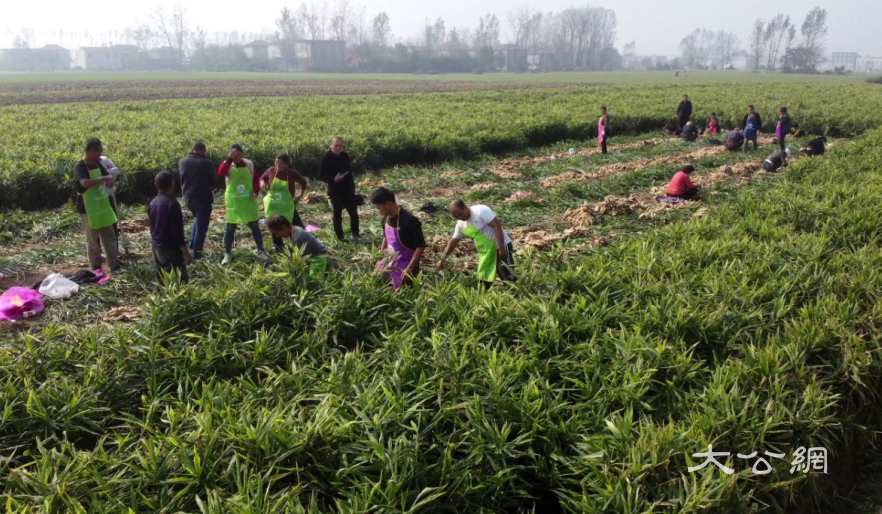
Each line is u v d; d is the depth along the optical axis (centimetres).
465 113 2905
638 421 502
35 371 557
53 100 4400
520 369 550
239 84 7456
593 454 453
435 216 1283
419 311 673
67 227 1172
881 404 614
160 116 2659
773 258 855
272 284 682
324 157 1062
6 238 1099
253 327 641
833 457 557
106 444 500
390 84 7844
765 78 11194
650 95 4431
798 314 706
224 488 424
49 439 473
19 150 1575
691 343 634
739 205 1214
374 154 1872
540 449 492
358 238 1125
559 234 1160
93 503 388
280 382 536
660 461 441
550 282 756
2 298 799
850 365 594
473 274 824
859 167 1594
